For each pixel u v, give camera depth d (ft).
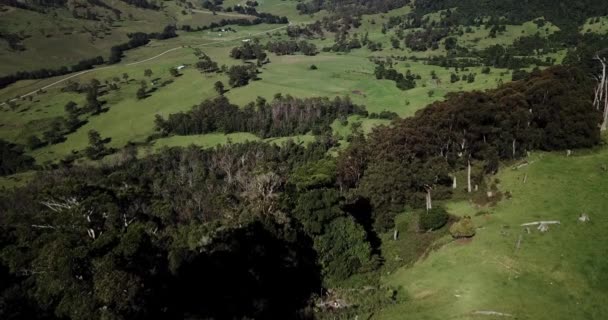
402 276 199.72
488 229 203.72
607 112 286.66
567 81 302.86
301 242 209.36
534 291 158.61
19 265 122.42
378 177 268.82
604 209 194.59
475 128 278.26
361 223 258.37
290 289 192.24
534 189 228.22
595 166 235.81
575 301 152.46
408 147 282.15
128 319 107.76
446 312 159.53
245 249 178.19
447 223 230.68
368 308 179.22
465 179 270.67
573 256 170.91
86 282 110.52
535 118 281.54
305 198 217.36
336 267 208.23
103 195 191.72
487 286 165.89
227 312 147.74
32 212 254.27
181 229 241.14
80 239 128.47
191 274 152.87
